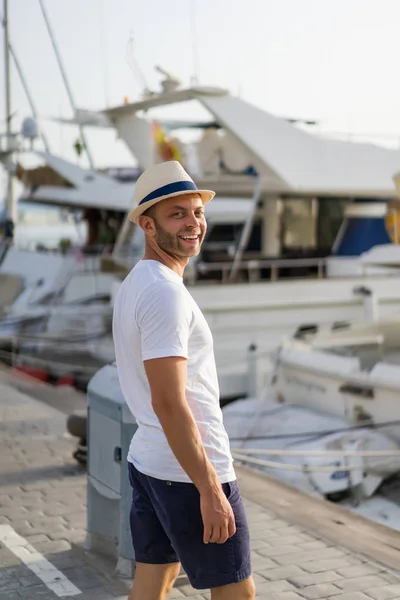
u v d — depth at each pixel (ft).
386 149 49.73
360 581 13.74
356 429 26.61
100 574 14.02
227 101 46.42
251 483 20.43
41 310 51.85
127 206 63.05
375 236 54.24
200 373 8.32
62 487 19.77
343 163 48.11
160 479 8.36
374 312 44.91
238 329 42.63
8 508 18.07
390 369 26.73
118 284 48.03
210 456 8.28
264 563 14.64
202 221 8.79
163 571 9.07
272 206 52.95
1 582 13.71
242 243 45.96
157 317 7.93
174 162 8.71
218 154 54.90
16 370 43.27
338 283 45.01
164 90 49.55
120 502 13.71
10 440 24.49
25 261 60.29
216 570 8.24
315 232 53.98
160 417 7.86
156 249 8.71
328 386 28.94
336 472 24.91
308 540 15.93
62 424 26.66
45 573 14.10
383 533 16.42
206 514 7.75
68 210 77.36
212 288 42.22
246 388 36.65
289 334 43.70
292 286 43.96
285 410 29.55
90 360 45.42
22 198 72.95
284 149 46.83
